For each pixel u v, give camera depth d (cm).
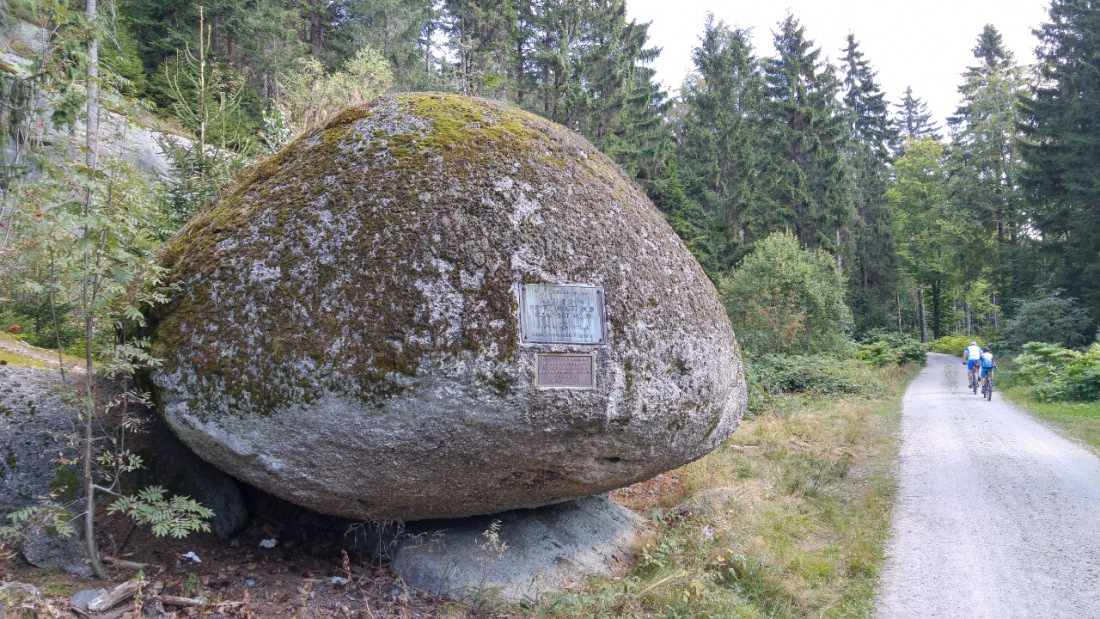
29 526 356
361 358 355
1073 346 2405
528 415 377
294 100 1394
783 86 3800
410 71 2481
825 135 3691
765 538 561
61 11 521
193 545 422
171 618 342
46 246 343
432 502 410
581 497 503
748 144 3459
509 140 434
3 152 714
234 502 457
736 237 3002
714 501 596
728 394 490
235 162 806
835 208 3562
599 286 405
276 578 406
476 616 401
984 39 5662
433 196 393
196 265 394
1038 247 2984
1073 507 641
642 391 410
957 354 3625
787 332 1964
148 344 374
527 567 450
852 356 2309
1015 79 4316
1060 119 2808
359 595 405
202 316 375
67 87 533
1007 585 471
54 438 396
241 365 361
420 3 2738
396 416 358
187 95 1475
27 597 328
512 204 403
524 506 457
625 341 405
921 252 4494
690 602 436
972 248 3819
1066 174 2678
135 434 427
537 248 396
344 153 418
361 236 379
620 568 495
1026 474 777
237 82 1159
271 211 400
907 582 489
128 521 404
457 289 371
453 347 361
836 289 2327
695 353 446
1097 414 1184
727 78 3631
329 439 362
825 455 920
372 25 2678
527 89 2939
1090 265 2520
